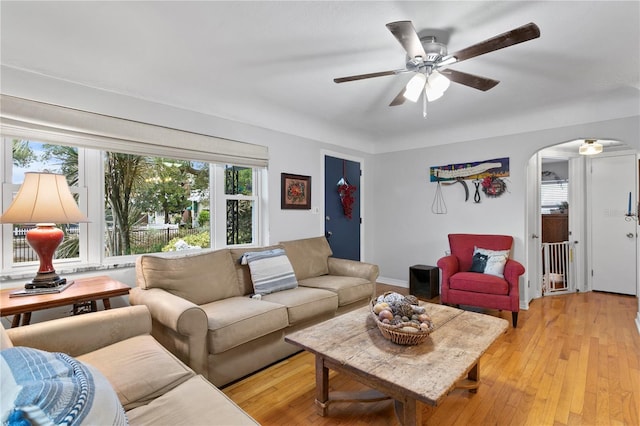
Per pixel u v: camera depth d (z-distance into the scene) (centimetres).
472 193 411
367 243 495
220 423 108
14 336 142
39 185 195
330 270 366
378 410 187
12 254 222
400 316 181
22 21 184
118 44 210
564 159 494
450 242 402
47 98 218
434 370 143
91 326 162
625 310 372
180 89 277
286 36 202
